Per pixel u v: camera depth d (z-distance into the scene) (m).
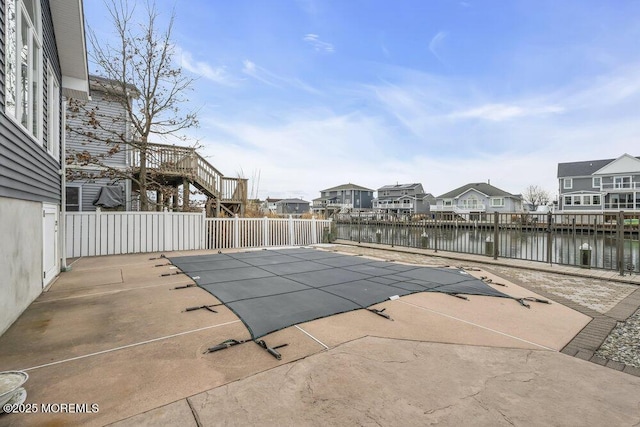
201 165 12.87
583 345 3.16
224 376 2.46
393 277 6.10
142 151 11.49
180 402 2.12
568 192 36.97
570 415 2.05
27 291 4.19
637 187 32.88
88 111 11.57
